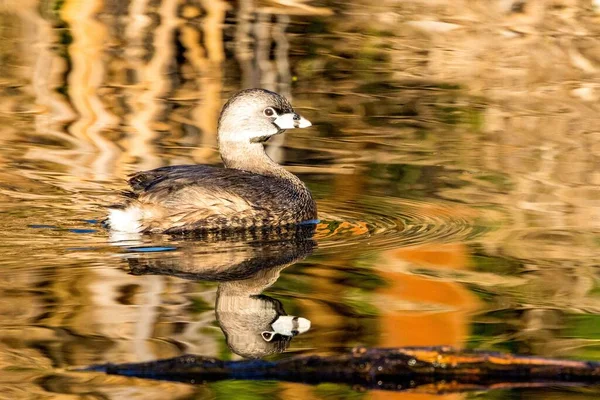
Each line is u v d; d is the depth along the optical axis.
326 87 20.33
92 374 8.59
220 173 13.15
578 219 13.29
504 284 10.96
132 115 18.33
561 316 10.01
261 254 11.97
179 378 8.61
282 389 8.49
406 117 18.53
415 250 12.09
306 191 13.52
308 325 9.74
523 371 8.69
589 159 16.03
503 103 19.38
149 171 13.30
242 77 20.83
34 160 15.66
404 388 8.60
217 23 23.75
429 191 14.59
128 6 24.53
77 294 10.38
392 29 23.84
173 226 12.52
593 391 8.48
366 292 10.65
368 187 14.77
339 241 12.50
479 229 12.91
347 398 8.33
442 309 10.21
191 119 18.16
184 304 10.21
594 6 24.42
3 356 8.90
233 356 8.96
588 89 20.23
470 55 22.36
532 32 23.55
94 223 12.86
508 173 15.34
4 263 11.27
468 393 8.48
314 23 23.89
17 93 19.48
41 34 23.12
